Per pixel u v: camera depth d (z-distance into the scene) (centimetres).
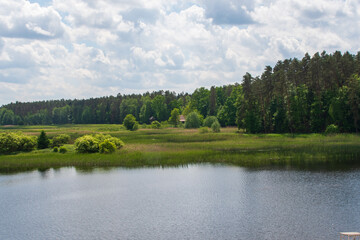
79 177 4078
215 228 2320
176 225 2412
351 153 4997
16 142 5966
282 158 4812
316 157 4806
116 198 3150
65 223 2552
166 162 4700
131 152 5372
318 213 2509
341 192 3028
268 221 2397
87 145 5544
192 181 3684
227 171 4131
